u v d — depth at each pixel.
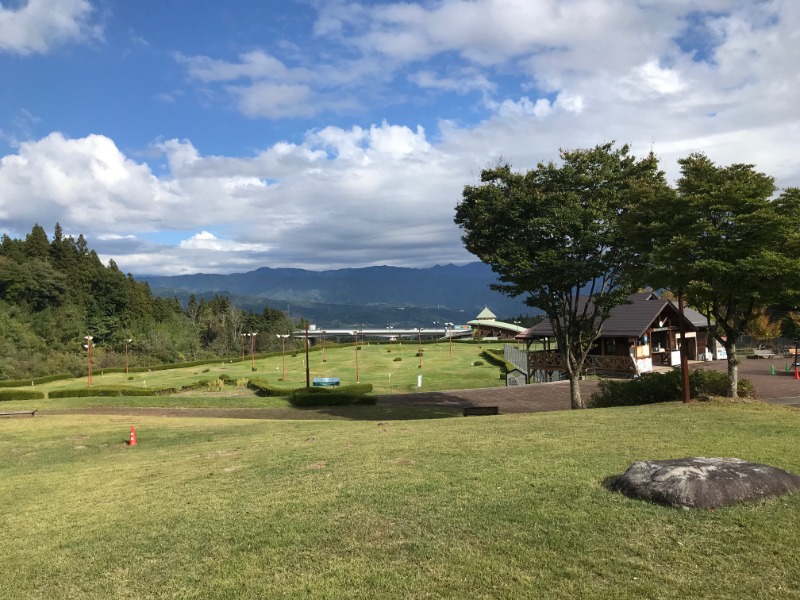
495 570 5.54
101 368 79.81
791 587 4.98
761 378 34.38
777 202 16.86
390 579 5.49
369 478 9.37
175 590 5.70
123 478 12.30
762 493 6.91
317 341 130.62
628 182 20.47
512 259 21.78
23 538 8.16
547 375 42.09
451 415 27.28
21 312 86.44
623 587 5.10
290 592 5.38
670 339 44.50
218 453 14.72
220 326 114.56
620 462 9.28
